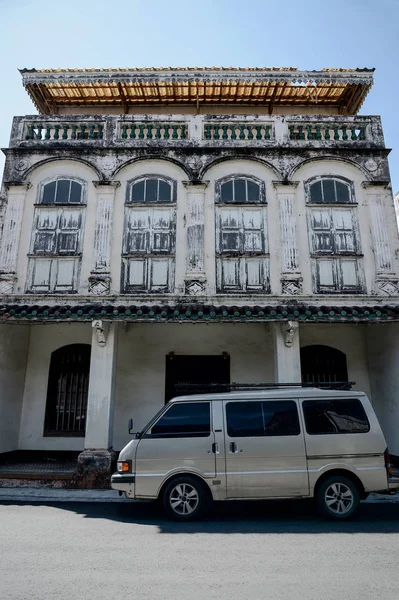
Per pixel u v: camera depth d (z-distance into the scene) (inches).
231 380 444.8
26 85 449.7
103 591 150.9
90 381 359.6
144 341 451.5
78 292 398.0
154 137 447.2
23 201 419.5
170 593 149.5
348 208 422.0
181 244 409.7
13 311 352.5
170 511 245.6
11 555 188.7
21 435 426.0
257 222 417.1
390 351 397.7
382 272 401.1
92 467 339.0
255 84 480.7
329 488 247.8
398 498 304.3
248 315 350.9
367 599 145.1
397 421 383.2
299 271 400.5
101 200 417.1
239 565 176.6
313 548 197.8
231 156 428.8
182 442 250.4
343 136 444.5
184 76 438.6
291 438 249.8
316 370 452.1
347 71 442.3
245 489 243.4
